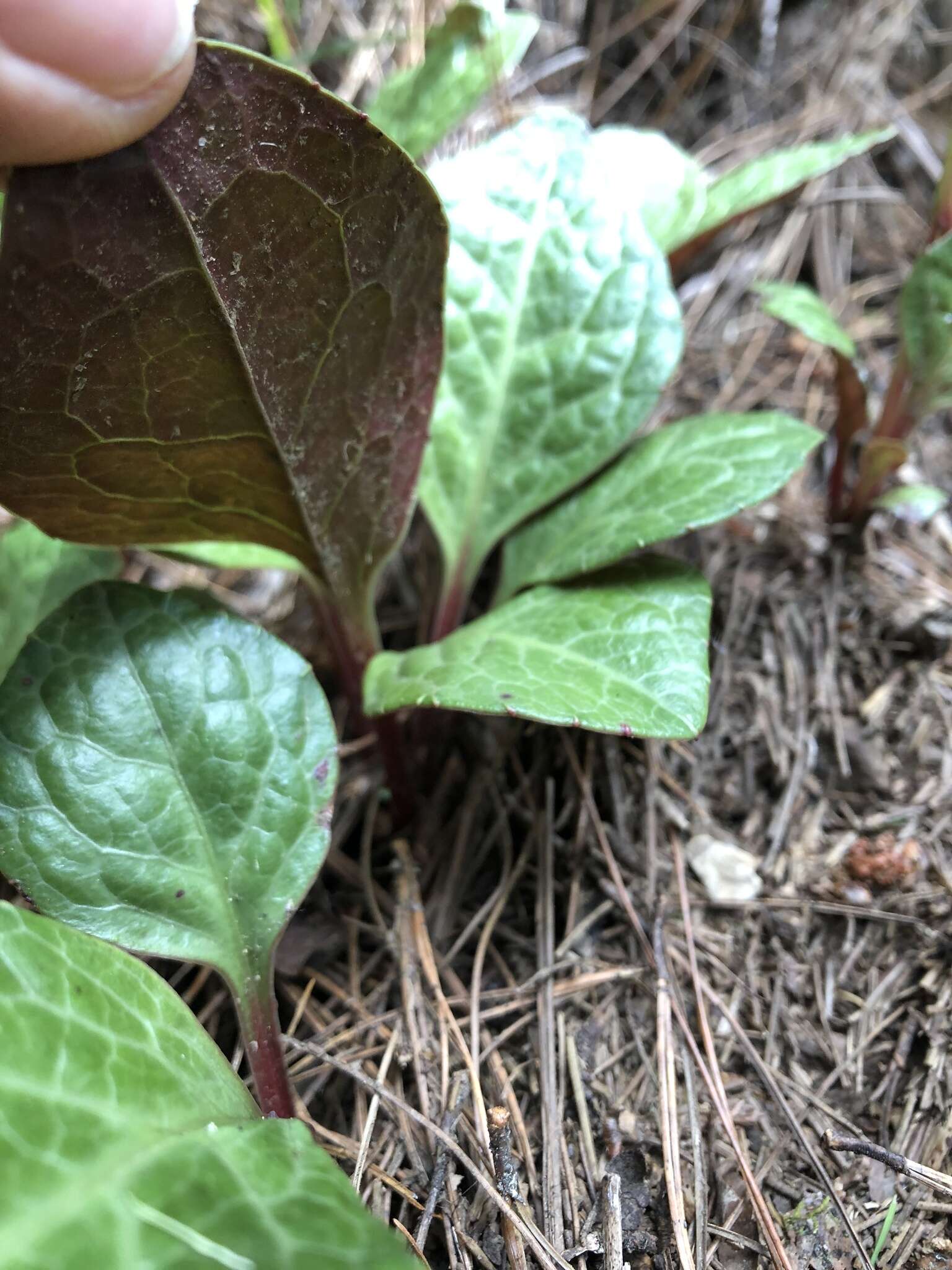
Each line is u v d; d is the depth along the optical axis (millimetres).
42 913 97
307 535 118
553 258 144
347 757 157
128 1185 67
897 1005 121
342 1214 69
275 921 103
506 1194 100
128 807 102
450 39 155
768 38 243
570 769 145
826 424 192
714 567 170
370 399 109
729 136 240
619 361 141
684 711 103
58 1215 62
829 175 227
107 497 106
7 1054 70
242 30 210
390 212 92
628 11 242
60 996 78
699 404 202
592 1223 101
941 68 240
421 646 159
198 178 81
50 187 77
